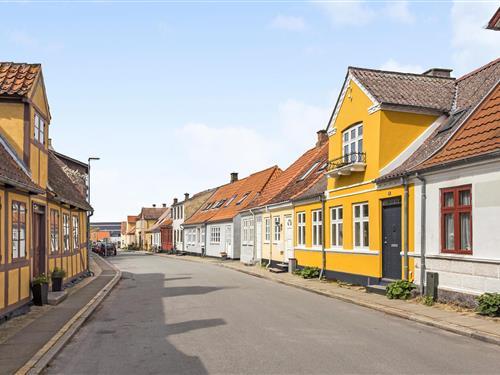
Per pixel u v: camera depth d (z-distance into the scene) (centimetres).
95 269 3075
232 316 1227
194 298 1598
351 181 1855
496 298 1108
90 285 2025
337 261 1988
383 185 1617
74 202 1983
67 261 2030
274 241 2853
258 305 1423
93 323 1175
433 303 1317
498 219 1128
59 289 1608
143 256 5769
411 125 1673
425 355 820
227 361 789
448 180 1302
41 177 1562
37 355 823
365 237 1783
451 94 1769
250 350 862
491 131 1220
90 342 960
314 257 2225
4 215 1153
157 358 820
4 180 1025
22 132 1390
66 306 1400
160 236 7631
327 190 2075
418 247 1430
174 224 6450
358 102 1798
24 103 1396
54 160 2341
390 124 1658
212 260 4131
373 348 870
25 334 1002
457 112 1636
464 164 1219
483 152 1154
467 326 1023
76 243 2294
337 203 1988
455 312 1192
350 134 1889
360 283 1789
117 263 3931
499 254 1124
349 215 1878
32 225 1454
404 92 1733
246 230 3522
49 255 1688
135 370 750
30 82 1417
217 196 5344
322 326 1086
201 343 923
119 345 927
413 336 975
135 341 959
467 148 1253
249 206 3503
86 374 734
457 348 870
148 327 1105
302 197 2309
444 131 1584
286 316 1224
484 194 1170
